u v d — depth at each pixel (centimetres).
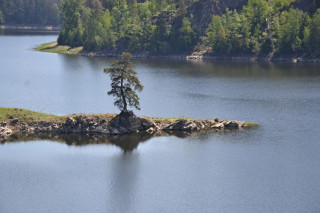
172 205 7062
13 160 8769
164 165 8581
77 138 9912
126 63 10331
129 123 10306
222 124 10825
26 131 10206
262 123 11238
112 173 8238
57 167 8481
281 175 8081
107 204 7100
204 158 8881
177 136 10131
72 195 7388
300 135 10250
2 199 7250
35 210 6912
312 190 7488
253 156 8969
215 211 6862
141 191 7531
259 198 7238
